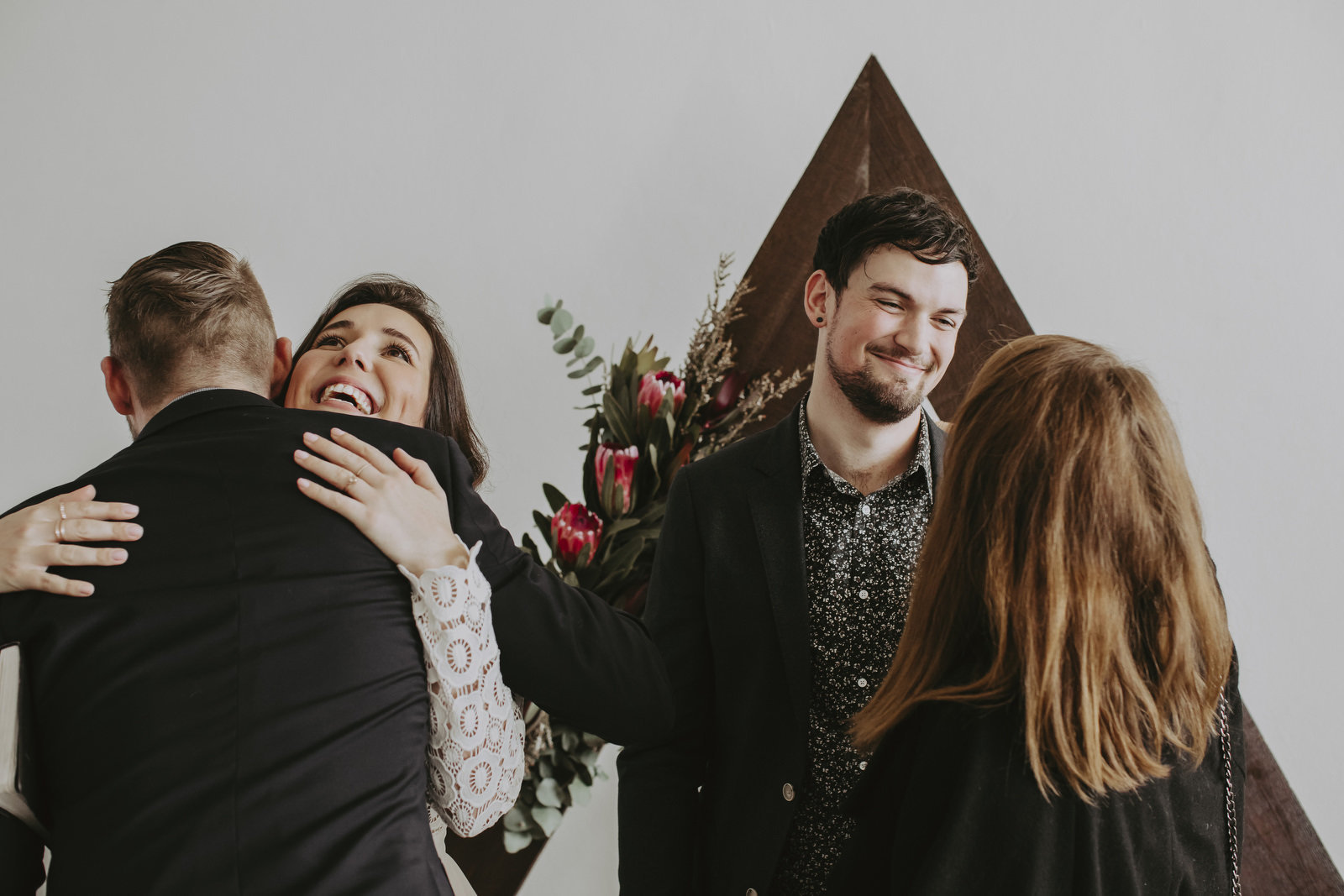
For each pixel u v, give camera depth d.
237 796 0.86
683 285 2.19
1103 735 0.86
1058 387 0.93
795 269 2.17
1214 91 2.12
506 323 2.21
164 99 2.22
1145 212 2.12
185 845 0.84
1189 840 0.92
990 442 0.95
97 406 2.19
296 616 0.95
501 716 1.09
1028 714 0.85
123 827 0.85
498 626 1.10
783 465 1.34
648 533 1.73
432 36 2.24
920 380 1.26
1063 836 0.86
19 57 2.22
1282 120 2.10
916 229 1.22
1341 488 2.04
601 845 2.08
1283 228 2.09
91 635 0.92
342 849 0.87
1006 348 1.02
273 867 0.85
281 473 1.02
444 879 0.97
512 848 1.74
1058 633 0.86
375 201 2.23
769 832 1.22
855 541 1.31
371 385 1.40
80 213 2.20
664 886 1.25
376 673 0.96
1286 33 2.11
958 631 0.96
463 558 1.04
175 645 0.91
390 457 1.12
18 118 2.21
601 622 1.18
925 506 1.31
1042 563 0.88
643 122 2.21
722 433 1.93
